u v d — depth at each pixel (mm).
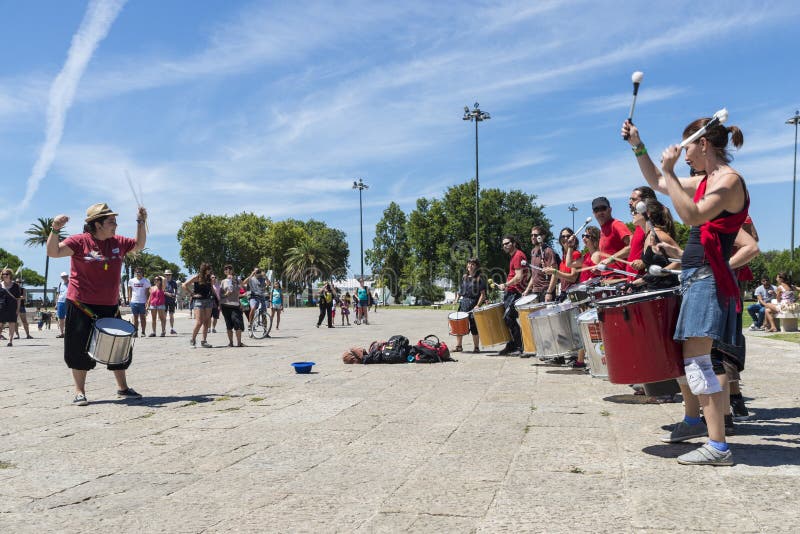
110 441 4707
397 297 98750
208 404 6281
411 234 82938
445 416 5355
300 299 92625
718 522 2762
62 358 12039
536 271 10117
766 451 3945
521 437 4500
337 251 120000
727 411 4176
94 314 6586
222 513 3057
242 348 13539
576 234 8836
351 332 19906
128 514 3084
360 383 7562
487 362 9680
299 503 3174
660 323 3938
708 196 3568
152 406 6219
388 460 3965
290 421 5289
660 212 5352
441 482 3463
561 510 2965
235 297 13820
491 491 3285
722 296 3611
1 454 4352
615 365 4082
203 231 105438
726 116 3508
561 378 7652
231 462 4020
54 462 4125
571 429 4723
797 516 2812
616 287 5652
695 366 3682
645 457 3887
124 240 6891
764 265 77500
